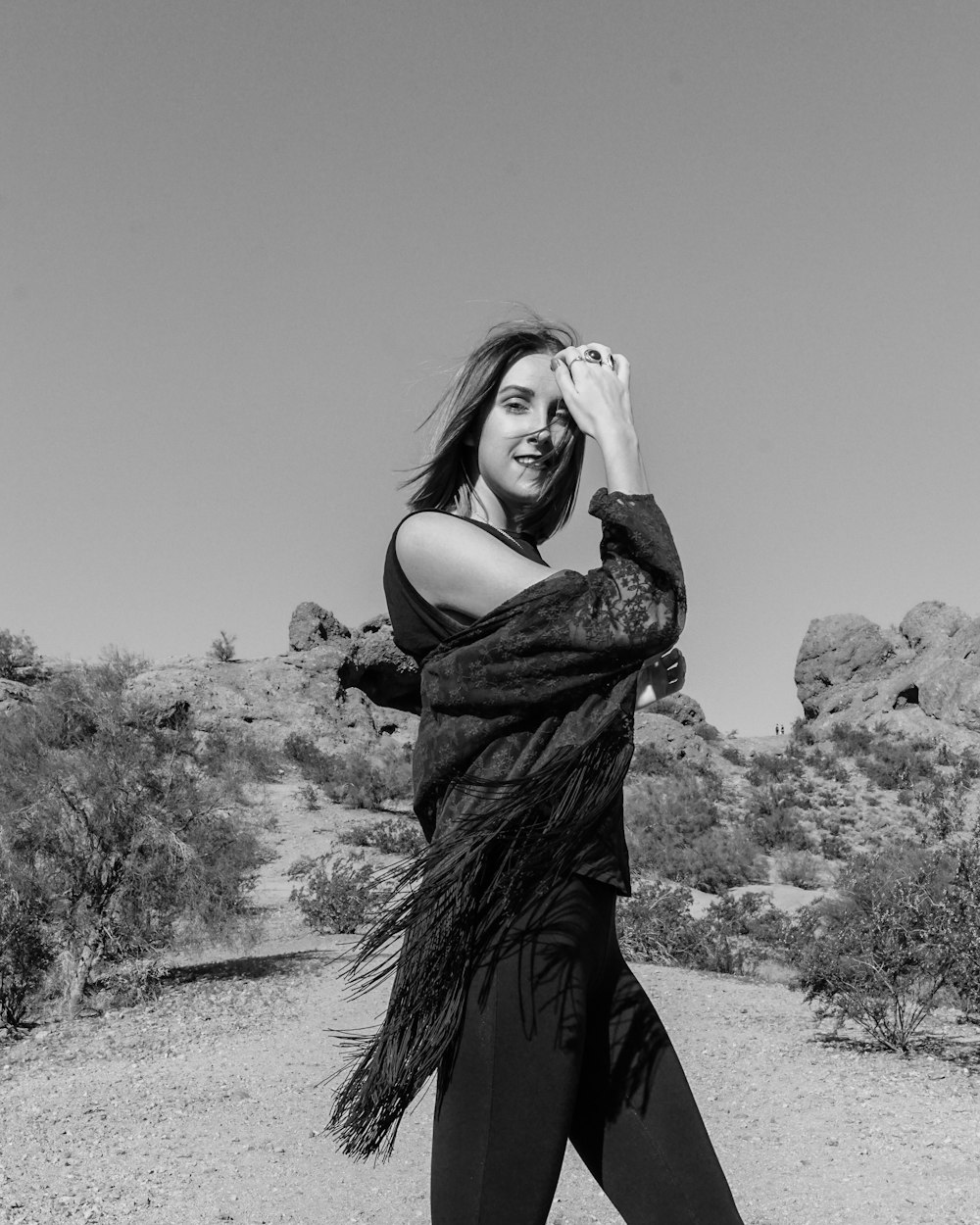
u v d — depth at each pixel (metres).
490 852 1.51
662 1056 1.59
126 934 11.50
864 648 56.28
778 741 51.72
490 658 1.50
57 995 11.56
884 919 9.56
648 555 1.47
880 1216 5.39
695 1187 1.54
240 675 43.62
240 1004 10.95
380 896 1.55
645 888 17.02
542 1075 1.47
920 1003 9.73
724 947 14.95
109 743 12.06
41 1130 7.00
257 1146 6.58
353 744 41.88
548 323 1.74
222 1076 8.23
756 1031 9.66
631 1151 1.56
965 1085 7.96
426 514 1.63
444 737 1.55
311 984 11.73
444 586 1.59
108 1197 5.77
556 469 1.73
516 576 1.55
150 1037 9.68
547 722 1.52
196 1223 5.38
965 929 9.31
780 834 31.91
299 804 32.12
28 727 12.12
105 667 12.87
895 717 49.75
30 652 42.81
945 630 56.41
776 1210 5.52
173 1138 6.79
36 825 11.42
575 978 1.50
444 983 1.49
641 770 41.69
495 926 1.50
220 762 12.92
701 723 52.47
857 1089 7.87
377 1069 1.52
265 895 19.98
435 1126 1.53
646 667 1.58
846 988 9.51
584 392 1.59
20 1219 5.43
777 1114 7.27
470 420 1.73
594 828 1.54
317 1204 5.62
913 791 39.25
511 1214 1.45
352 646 46.53
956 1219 5.37
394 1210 5.54
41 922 11.40
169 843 11.86
